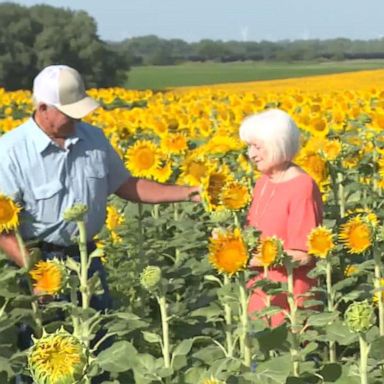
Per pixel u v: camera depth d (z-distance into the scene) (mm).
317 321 10820
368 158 20844
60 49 175250
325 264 12414
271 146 12945
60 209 12828
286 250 12711
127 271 15742
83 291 11617
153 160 16312
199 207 19516
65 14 181500
